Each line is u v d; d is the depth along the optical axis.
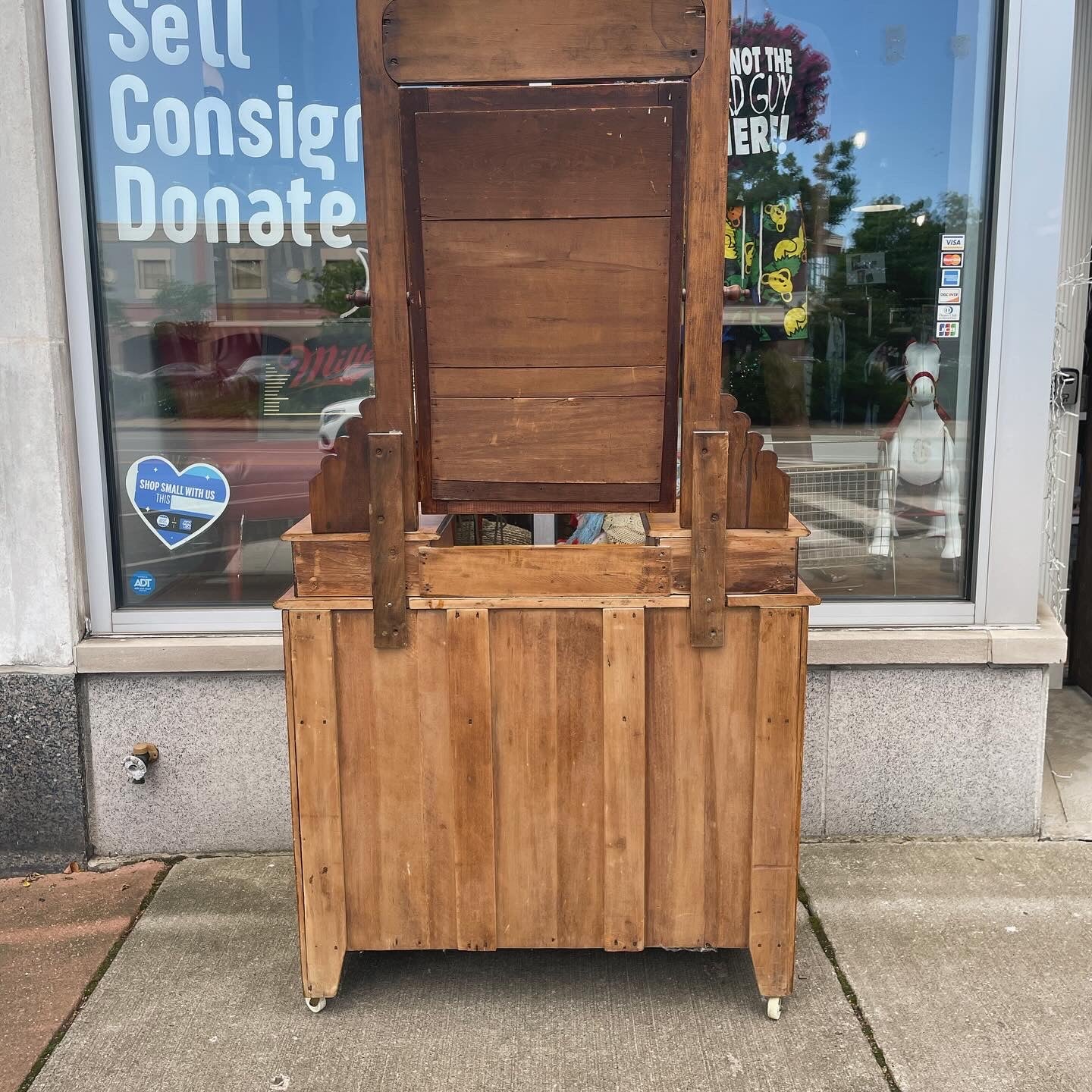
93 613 3.43
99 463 3.37
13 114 3.10
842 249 3.43
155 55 3.28
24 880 3.35
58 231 3.24
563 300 2.27
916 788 3.47
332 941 2.57
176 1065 2.45
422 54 2.18
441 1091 2.34
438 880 2.54
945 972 2.76
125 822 3.46
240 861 3.42
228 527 3.48
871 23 3.31
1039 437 3.36
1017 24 3.18
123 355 3.40
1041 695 3.41
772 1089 2.34
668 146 2.18
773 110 3.37
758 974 2.55
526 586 2.41
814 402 3.50
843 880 3.21
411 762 2.49
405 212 2.23
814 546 3.54
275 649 3.32
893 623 3.47
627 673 2.42
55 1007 2.66
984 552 3.43
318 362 3.45
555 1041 2.51
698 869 2.54
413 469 2.39
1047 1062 2.41
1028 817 3.48
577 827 2.51
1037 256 3.28
